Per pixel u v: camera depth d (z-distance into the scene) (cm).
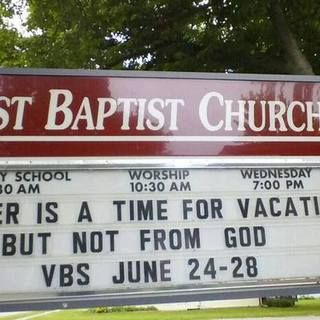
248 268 514
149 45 1137
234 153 546
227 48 1077
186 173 533
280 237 528
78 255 494
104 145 528
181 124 545
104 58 1155
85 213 506
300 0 1027
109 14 1067
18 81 529
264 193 539
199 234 516
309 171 552
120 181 520
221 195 532
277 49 1090
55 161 516
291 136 561
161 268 501
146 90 547
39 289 481
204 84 559
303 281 519
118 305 486
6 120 519
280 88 572
